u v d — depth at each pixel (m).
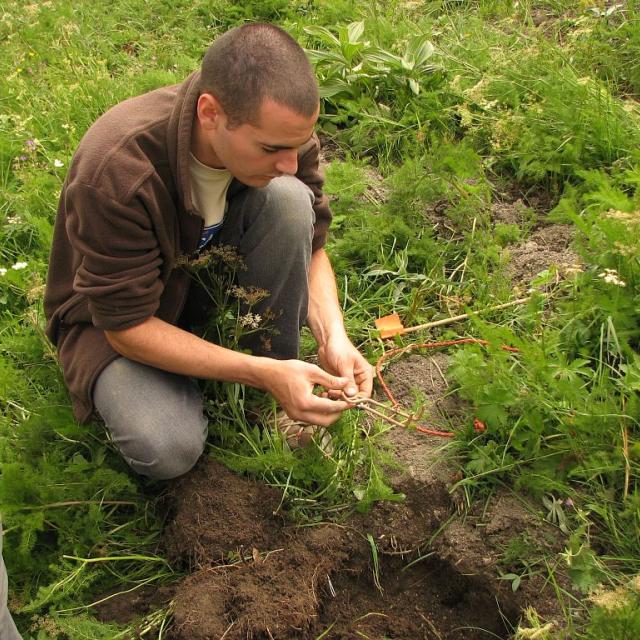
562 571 2.24
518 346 2.46
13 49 4.98
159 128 2.10
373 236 3.25
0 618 1.75
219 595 2.22
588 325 2.72
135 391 2.30
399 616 2.38
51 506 2.38
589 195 3.06
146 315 2.21
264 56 1.94
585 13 4.34
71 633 2.18
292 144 2.03
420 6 4.86
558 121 3.55
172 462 2.33
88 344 2.36
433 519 2.44
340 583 2.40
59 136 4.05
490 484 2.45
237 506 2.40
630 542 2.23
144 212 2.09
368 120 3.87
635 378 2.44
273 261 2.46
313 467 2.46
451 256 3.28
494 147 3.55
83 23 5.23
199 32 5.02
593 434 2.37
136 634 2.20
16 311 3.19
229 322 2.57
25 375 2.84
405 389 2.77
